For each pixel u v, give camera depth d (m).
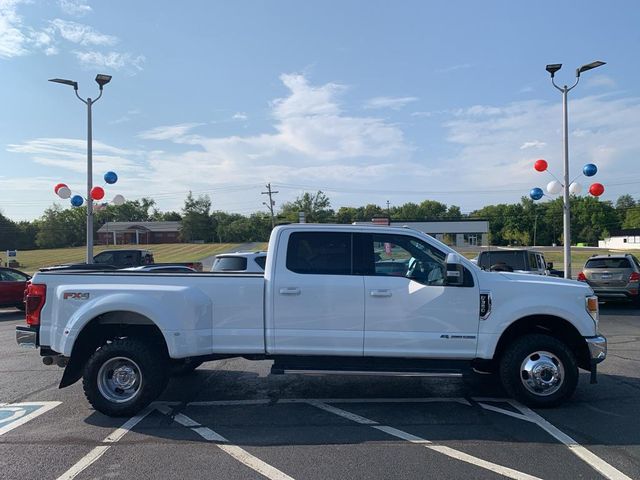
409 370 5.62
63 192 21.55
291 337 5.71
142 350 5.60
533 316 5.82
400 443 4.75
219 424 5.34
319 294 5.69
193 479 4.01
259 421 5.42
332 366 5.72
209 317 5.75
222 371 7.77
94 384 5.56
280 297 5.71
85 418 5.58
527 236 107.31
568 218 19.97
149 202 140.88
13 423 5.42
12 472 4.14
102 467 4.24
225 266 12.90
